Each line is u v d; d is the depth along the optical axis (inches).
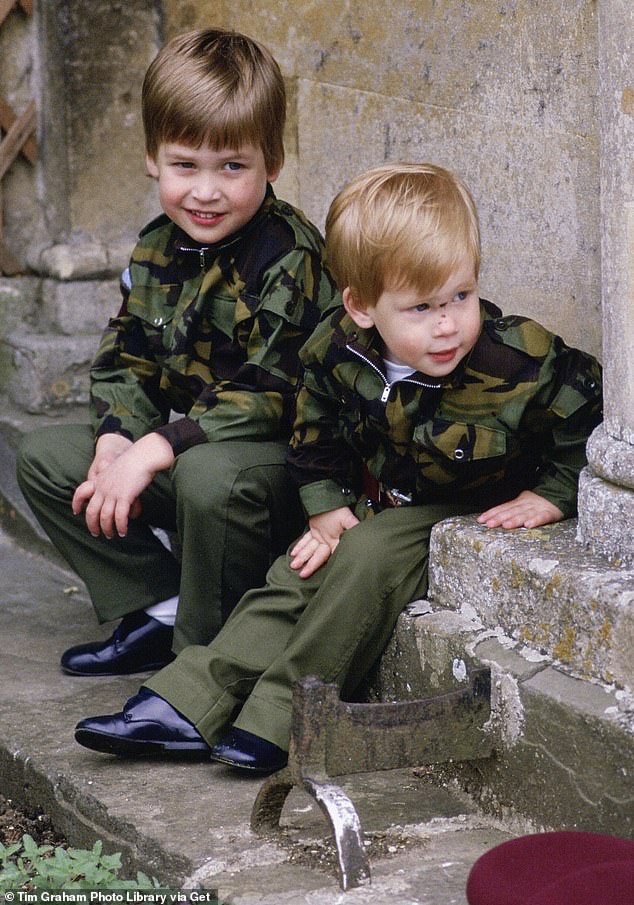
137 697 116.0
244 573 125.6
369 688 119.3
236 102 122.9
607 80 103.1
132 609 137.1
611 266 104.3
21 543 179.2
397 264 104.5
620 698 96.1
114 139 188.1
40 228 191.5
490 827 104.1
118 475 124.2
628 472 102.6
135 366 138.1
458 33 136.0
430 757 102.0
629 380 103.2
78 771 115.4
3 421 182.7
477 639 107.7
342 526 120.0
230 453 123.7
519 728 102.0
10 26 185.3
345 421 118.6
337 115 153.1
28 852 103.0
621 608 96.1
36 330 190.1
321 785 96.4
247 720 112.2
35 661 142.6
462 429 112.3
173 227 133.3
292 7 155.5
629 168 101.0
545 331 114.1
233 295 128.3
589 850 86.0
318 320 126.5
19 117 187.0
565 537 110.0
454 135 138.4
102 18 184.5
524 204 131.0
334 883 94.3
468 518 116.0
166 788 111.8
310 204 159.0
